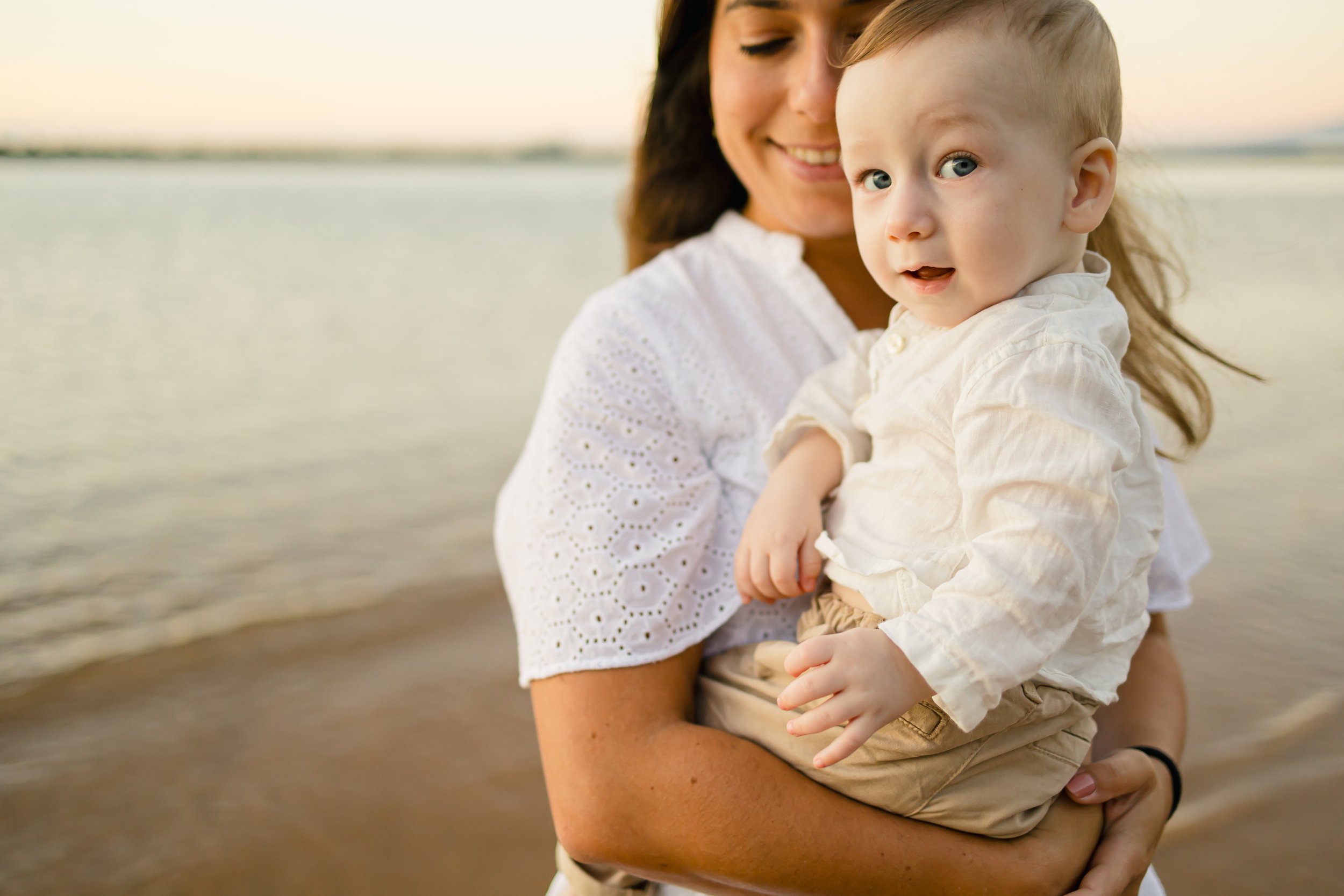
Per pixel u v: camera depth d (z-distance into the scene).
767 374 1.54
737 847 1.19
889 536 1.23
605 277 15.05
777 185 1.59
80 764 3.64
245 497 6.21
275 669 4.28
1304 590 4.84
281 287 13.17
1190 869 3.12
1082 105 1.11
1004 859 1.21
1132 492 1.21
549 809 3.41
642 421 1.43
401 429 7.65
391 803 3.42
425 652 4.44
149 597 4.88
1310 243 14.66
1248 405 7.65
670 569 1.34
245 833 3.28
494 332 11.17
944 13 1.09
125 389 8.36
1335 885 3.05
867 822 1.19
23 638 4.46
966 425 1.12
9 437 7.11
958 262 1.12
